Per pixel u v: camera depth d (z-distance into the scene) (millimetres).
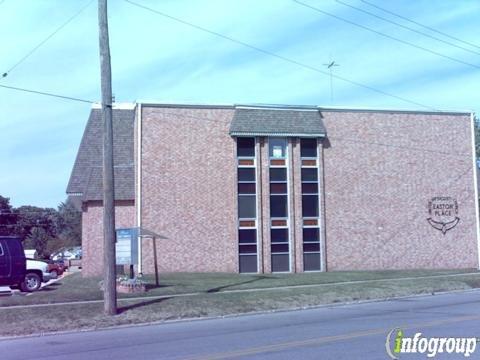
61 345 13273
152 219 32156
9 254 23047
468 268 36375
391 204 35781
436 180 36875
